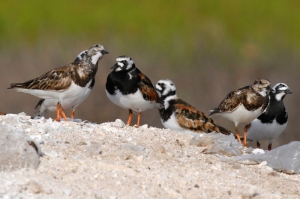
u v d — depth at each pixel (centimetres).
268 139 1748
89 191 995
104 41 3025
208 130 1634
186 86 2794
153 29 3247
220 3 3581
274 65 2930
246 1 3569
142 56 2911
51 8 3447
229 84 2831
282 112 1700
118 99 1542
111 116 2405
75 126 1317
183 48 2978
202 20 3409
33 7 3406
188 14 3444
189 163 1187
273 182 1179
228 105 1512
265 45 3133
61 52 2823
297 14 3491
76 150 1147
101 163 1098
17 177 1010
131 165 1117
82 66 1442
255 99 1480
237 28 3350
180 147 1282
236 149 1307
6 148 1041
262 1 3644
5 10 3353
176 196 1025
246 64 2898
